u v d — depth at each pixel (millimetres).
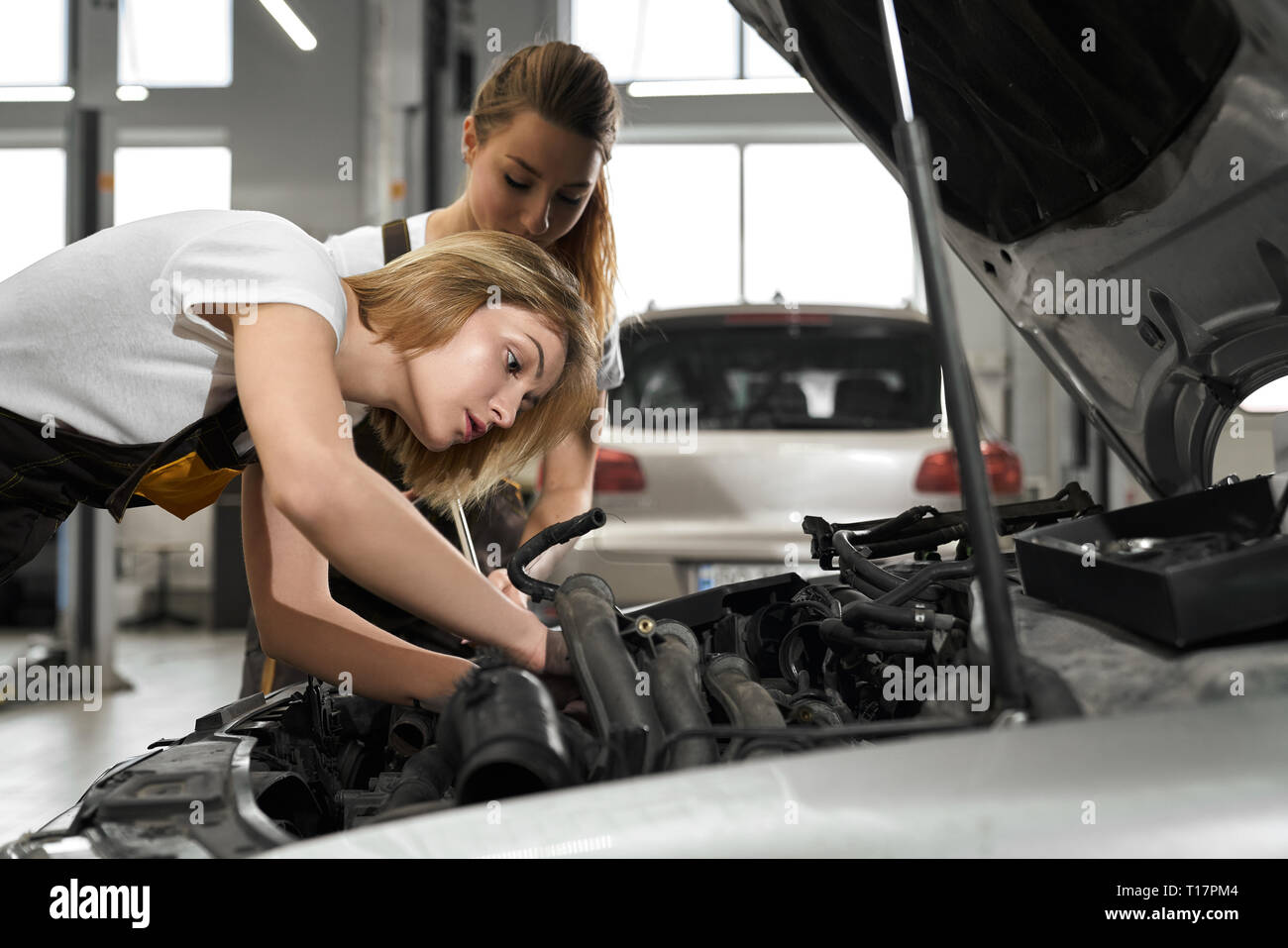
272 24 7453
